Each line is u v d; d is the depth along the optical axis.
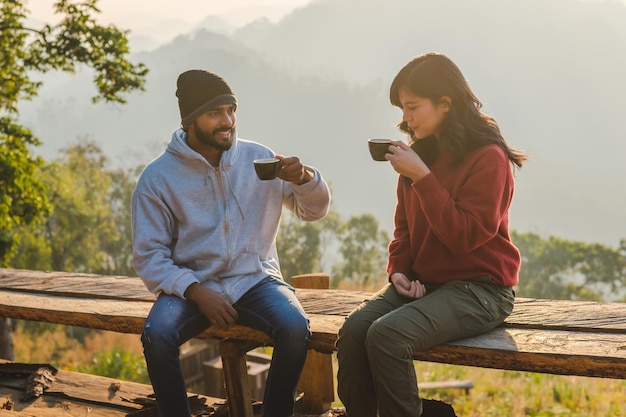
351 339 2.31
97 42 15.02
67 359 19.08
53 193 39.00
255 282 2.61
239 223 2.62
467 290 2.35
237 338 2.62
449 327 2.27
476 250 2.39
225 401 3.16
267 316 2.49
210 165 2.57
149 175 2.61
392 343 2.16
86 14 15.15
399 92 2.41
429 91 2.31
